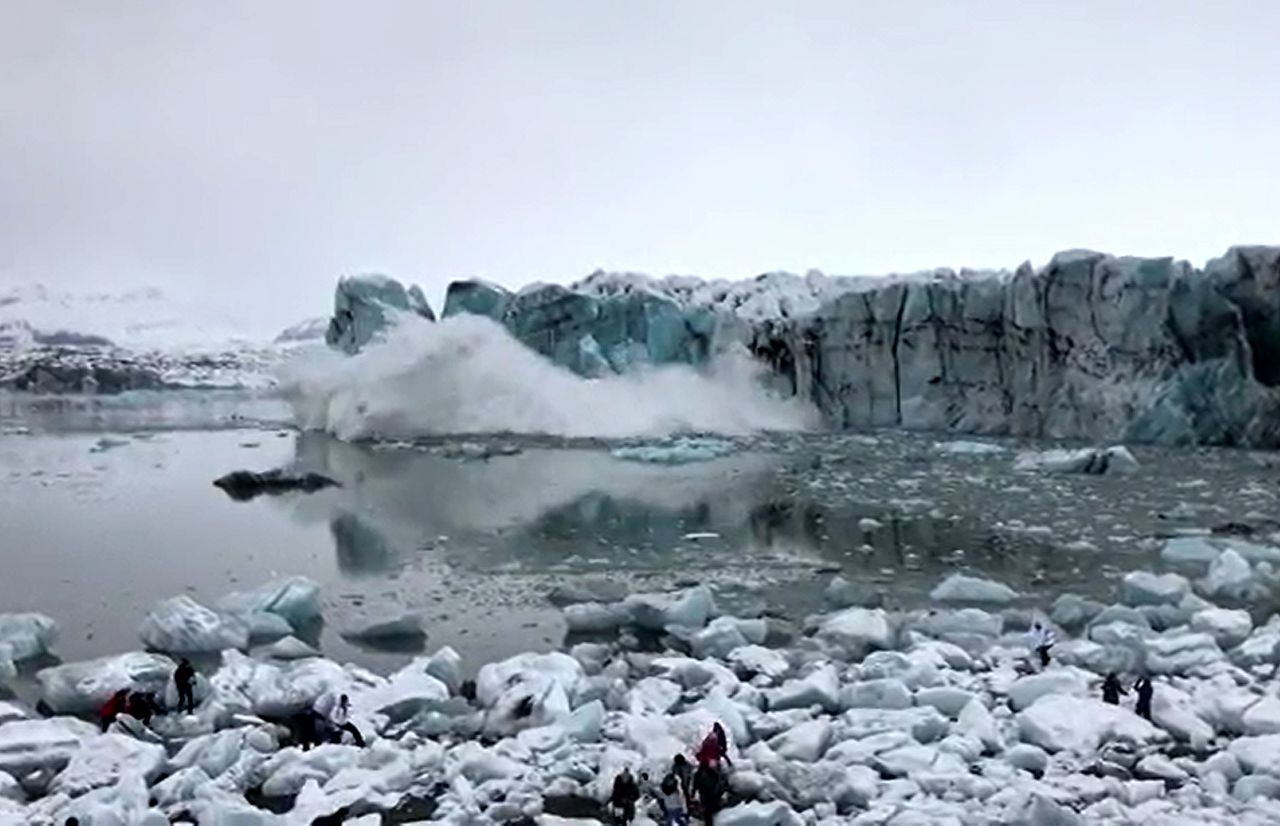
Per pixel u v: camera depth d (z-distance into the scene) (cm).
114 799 1473
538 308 6562
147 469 5075
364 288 7019
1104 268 5441
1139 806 1444
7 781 1552
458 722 1830
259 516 3834
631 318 6575
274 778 1577
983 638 2225
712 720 1750
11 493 4359
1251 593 2559
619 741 1742
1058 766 1608
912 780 1553
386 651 2275
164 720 1842
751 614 2522
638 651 2273
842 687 1945
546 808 1509
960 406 6006
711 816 1459
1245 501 3847
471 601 2688
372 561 3125
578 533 3519
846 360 6281
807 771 1584
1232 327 5256
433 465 5084
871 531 3488
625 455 5222
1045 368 5678
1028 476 4519
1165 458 4825
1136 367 5381
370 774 1567
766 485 4422
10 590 2772
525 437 5972
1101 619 2341
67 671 2020
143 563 3091
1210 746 1681
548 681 1894
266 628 2372
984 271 6231
